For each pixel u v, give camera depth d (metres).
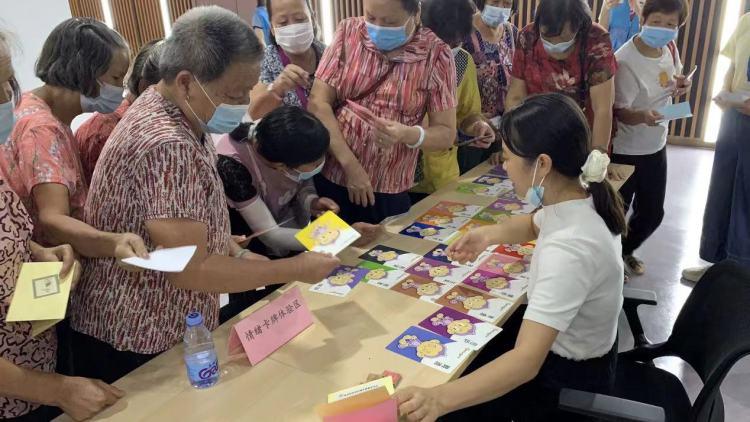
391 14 1.80
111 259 1.34
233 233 2.00
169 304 1.37
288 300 1.46
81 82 1.61
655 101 2.81
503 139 1.38
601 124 2.48
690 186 4.41
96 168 1.32
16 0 3.01
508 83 2.79
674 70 2.90
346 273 1.73
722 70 4.80
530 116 1.31
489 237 1.77
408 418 1.15
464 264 1.75
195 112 1.24
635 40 2.80
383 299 1.59
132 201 1.25
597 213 1.35
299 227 2.11
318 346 1.41
